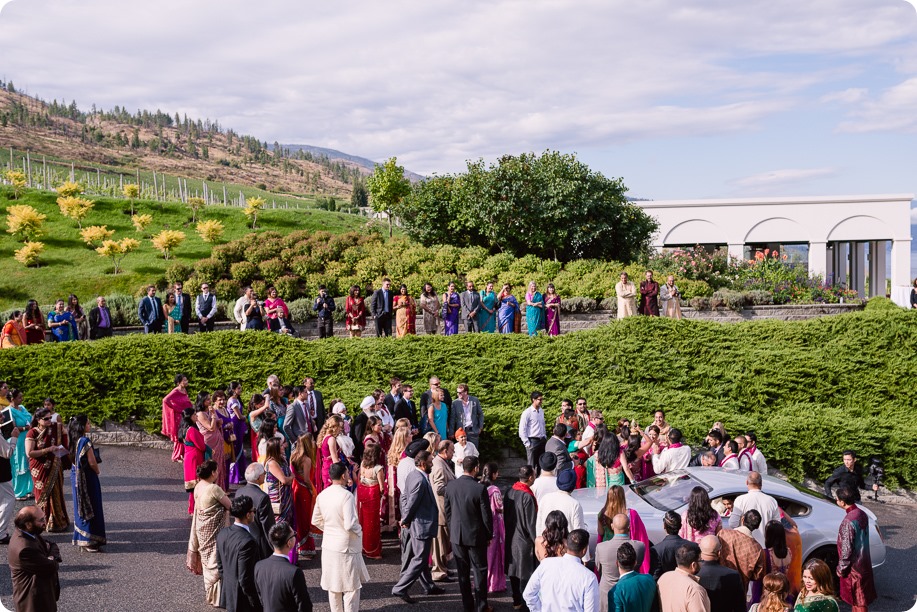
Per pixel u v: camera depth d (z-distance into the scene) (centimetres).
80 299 3162
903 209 3878
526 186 3088
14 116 19225
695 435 1507
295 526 1002
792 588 867
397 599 923
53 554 764
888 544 1199
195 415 1212
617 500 839
